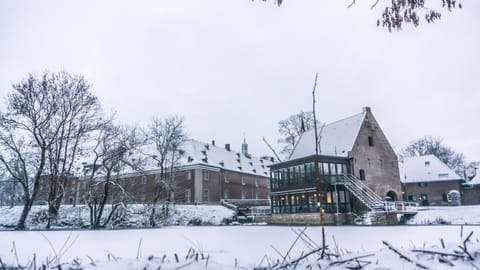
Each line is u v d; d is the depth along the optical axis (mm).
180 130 38469
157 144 37406
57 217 29875
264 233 17000
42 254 9734
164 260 4988
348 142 35250
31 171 33125
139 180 40625
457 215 28141
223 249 10102
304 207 32281
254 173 61969
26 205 27453
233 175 56594
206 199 49219
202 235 16312
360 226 21453
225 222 39156
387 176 36281
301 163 33625
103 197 30016
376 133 37125
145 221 31688
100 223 30047
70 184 37812
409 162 51219
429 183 47656
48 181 31812
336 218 29344
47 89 28812
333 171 32688
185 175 49625
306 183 32438
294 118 46281
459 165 65625
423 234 14734
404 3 5008
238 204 47062
